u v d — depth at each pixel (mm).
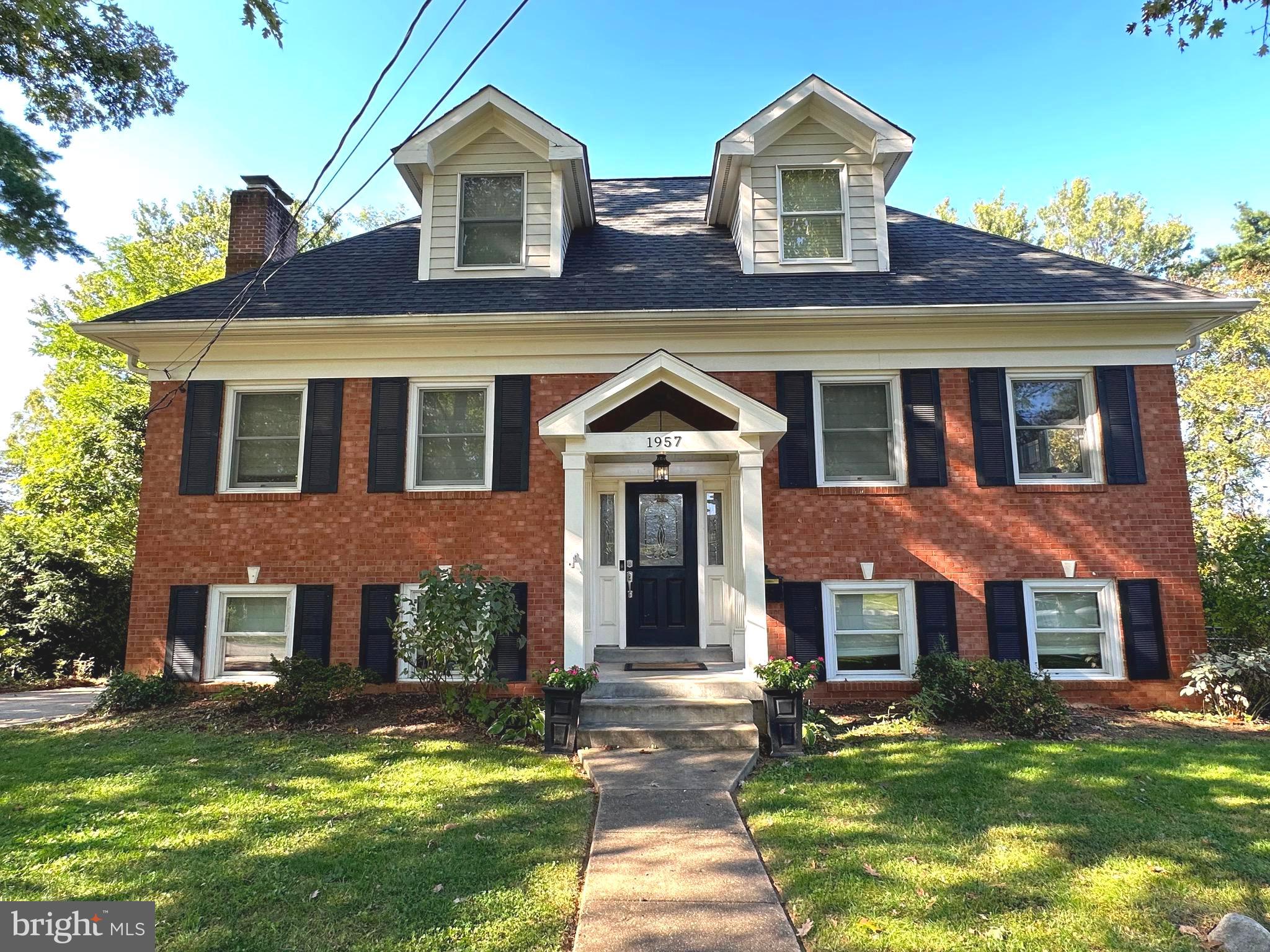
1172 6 5883
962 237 10586
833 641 8648
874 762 6027
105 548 17156
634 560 9266
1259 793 5125
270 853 4156
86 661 13156
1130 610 8422
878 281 9352
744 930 3314
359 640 8695
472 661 7367
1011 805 4906
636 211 12141
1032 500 8688
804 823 4664
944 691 7684
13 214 11367
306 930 3291
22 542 13242
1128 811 4777
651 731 6598
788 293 9125
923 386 8914
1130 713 7949
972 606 8562
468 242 10031
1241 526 9820
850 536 8711
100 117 11398
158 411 9164
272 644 8883
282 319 8750
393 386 9141
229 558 8883
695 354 9047
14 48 10289
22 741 6848
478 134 10125
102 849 4207
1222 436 21031
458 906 3531
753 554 7402
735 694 7219
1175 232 33281
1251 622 8797
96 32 10516
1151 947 3133
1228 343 21391
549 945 3197
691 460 9242
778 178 9945
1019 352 8922
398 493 8938
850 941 3199
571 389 9086
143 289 23328
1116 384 8789
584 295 9266
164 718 7770
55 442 20562
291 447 9258
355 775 5707
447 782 5539
